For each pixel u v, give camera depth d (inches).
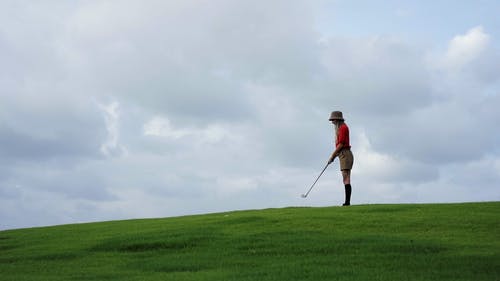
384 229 826.8
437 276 574.2
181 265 671.8
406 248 703.7
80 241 866.1
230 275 604.1
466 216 876.0
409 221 860.0
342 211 957.8
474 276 572.1
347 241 746.8
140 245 797.2
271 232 828.6
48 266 707.4
